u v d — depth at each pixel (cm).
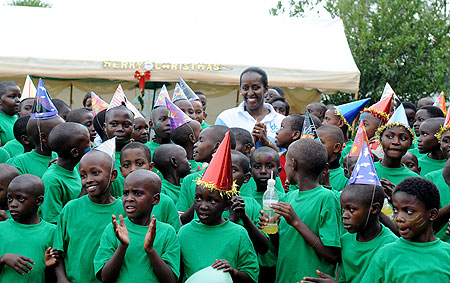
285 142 632
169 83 1481
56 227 491
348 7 1773
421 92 1672
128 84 1466
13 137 792
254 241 494
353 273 445
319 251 457
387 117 687
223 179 450
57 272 477
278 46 1532
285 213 459
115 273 432
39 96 596
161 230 459
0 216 503
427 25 1678
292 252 477
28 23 1489
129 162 538
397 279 399
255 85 711
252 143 637
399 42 1644
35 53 1371
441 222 502
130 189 448
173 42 1491
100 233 480
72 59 1367
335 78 1449
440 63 1656
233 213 514
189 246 467
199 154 595
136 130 682
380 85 1672
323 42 1577
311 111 914
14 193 472
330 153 577
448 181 531
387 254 409
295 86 1445
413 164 622
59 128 541
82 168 476
